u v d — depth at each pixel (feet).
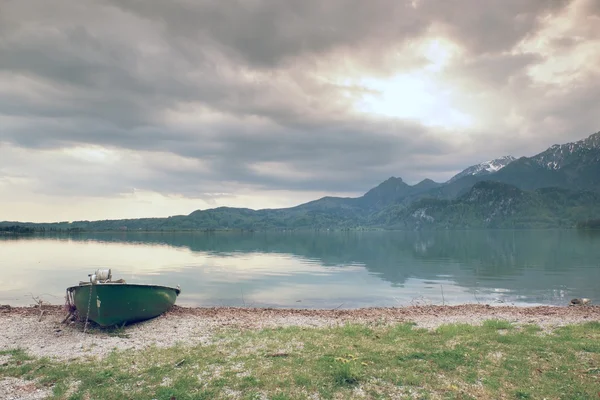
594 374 42.96
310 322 78.28
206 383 41.47
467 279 169.07
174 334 67.56
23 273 189.26
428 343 57.06
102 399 37.50
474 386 40.04
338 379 41.78
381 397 37.68
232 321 79.61
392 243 539.70
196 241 606.96
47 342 62.39
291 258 289.53
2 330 71.15
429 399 37.17
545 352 51.34
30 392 39.99
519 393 38.11
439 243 521.65
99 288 71.67
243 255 320.09
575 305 103.04
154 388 40.04
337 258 289.33
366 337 62.08
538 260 252.42
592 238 578.25
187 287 147.64
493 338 58.80
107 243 523.70
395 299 123.34
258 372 44.32
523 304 113.19
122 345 59.98
